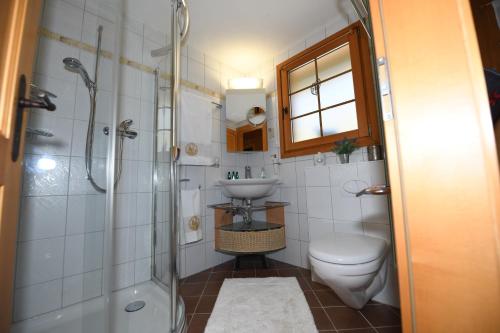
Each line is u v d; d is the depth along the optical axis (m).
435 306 0.44
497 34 0.78
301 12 1.75
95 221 1.22
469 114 0.42
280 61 2.27
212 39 2.03
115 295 1.36
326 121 1.96
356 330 1.12
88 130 1.28
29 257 1.11
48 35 1.25
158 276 1.47
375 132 1.61
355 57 1.73
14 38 0.47
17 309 1.07
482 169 0.40
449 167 0.43
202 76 2.19
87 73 1.33
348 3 1.68
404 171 0.48
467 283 0.41
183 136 1.85
